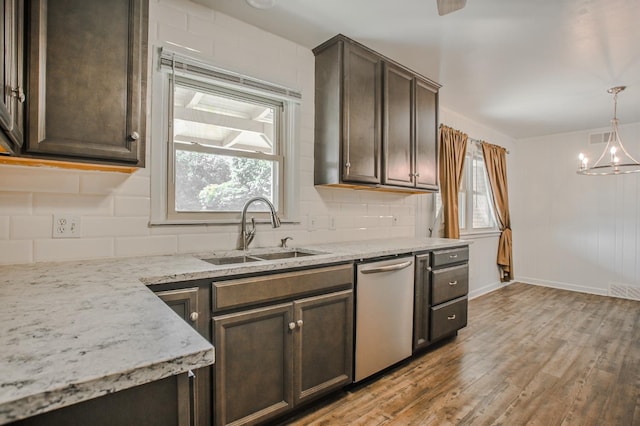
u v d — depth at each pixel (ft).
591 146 15.58
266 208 7.66
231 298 4.83
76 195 5.26
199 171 6.72
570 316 11.91
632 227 14.48
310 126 8.18
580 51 8.16
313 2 6.36
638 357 8.50
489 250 15.81
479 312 12.35
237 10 6.63
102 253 5.47
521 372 7.68
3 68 3.07
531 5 6.35
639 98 11.36
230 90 7.08
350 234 9.22
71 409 1.79
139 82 4.78
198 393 4.62
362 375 6.79
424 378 7.36
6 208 4.77
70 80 4.24
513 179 17.72
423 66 9.12
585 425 5.77
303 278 5.68
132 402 1.98
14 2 3.43
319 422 5.78
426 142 9.70
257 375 5.15
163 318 2.51
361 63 7.93
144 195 5.87
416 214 11.58
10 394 1.43
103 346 1.96
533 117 13.76
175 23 6.17
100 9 4.46
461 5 4.99
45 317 2.49
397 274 7.55
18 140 3.75
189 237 6.35
